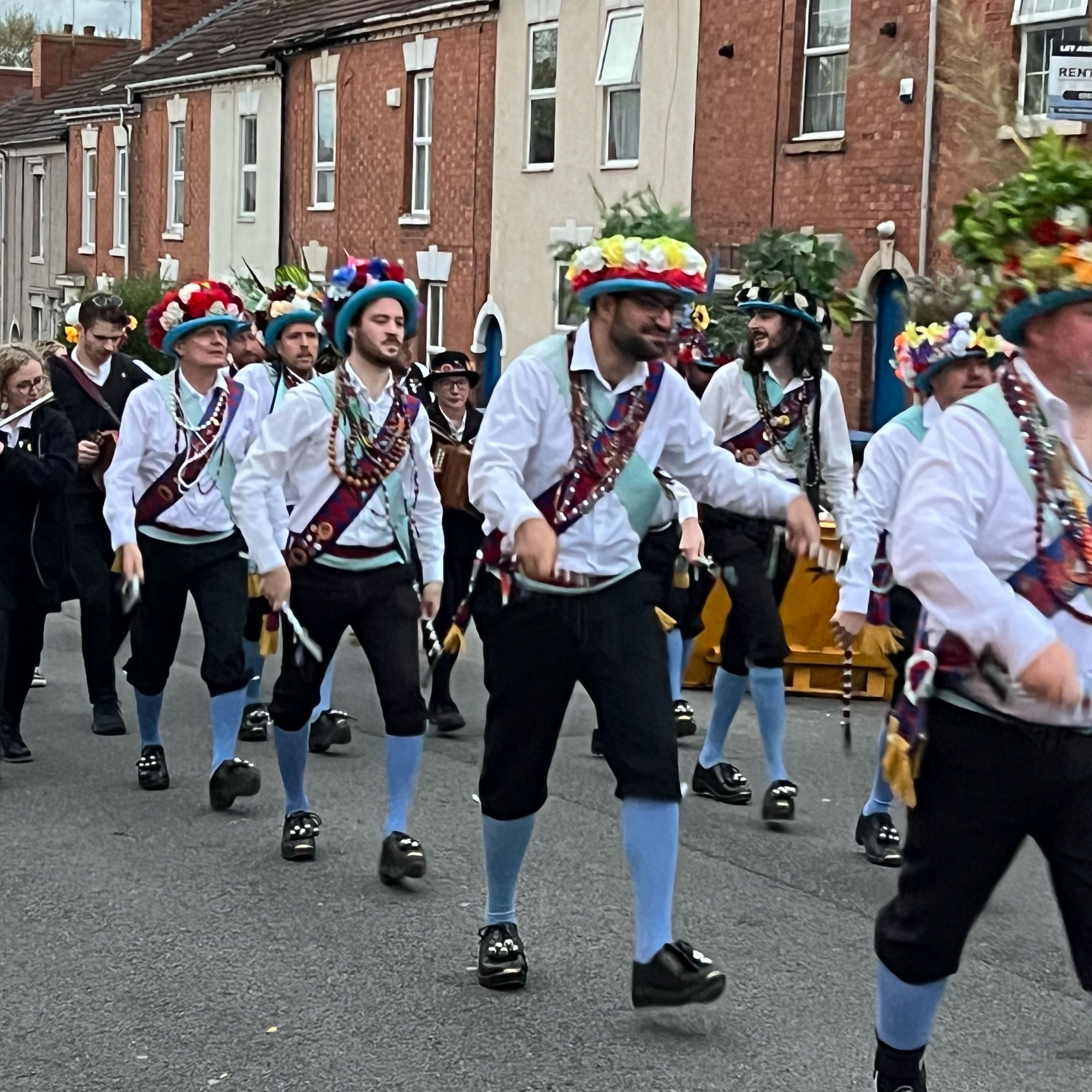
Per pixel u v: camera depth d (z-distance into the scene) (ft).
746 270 24.09
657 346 15.02
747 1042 15.55
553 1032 15.78
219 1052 15.31
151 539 23.97
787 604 34.14
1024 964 18.04
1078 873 11.42
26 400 25.84
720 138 60.90
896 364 20.36
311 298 27.17
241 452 24.26
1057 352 11.31
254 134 99.81
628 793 15.16
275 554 19.69
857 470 47.16
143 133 115.34
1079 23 45.70
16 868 21.16
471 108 76.95
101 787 25.59
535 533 14.24
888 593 20.02
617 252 14.74
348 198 88.33
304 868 21.18
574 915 19.26
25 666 27.22
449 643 15.87
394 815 20.29
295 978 17.24
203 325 23.63
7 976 17.30
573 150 69.77
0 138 140.15
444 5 77.30
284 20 99.96
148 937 18.51
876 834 21.71
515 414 15.08
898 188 53.01
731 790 24.77
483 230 76.64
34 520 26.21
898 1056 12.46
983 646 10.89
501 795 16.34
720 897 20.13
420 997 16.69
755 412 23.39
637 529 15.43
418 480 20.54
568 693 15.88
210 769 26.89
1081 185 11.23
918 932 11.92
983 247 11.59
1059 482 11.28
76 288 127.44
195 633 41.75
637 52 65.67
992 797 11.48
